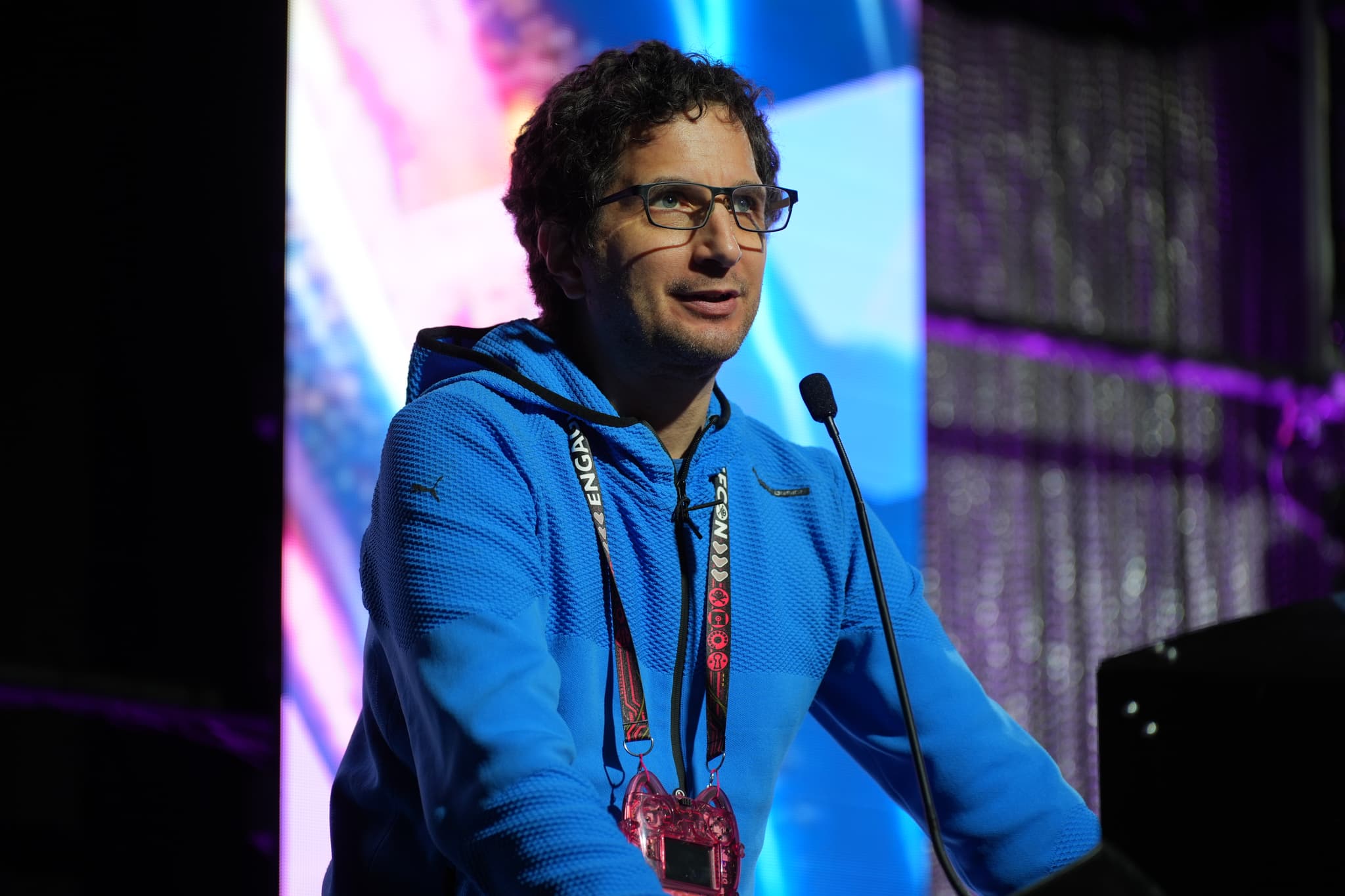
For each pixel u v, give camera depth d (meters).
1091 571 9.80
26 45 7.22
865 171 7.77
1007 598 9.48
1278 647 2.71
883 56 7.89
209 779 6.63
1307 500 10.60
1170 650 2.74
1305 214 10.65
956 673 3.43
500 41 6.86
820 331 7.54
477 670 2.74
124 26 7.11
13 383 7.10
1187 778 2.63
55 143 7.18
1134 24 10.40
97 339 7.07
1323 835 2.49
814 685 3.35
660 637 3.16
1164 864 2.63
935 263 9.42
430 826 2.72
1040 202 9.89
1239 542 10.40
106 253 7.10
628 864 2.50
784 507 3.42
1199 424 10.38
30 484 7.03
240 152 6.86
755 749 3.22
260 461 6.73
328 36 6.53
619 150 3.15
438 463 2.97
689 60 3.25
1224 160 10.58
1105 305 10.05
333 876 3.34
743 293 3.15
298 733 6.15
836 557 3.41
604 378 3.27
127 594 6.89
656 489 3.19
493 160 6.77
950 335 9.45
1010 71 9.88
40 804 6.73
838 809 7.26
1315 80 10.64
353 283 6.46
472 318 6.64
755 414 7.31
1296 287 10.69
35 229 7.16
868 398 7.60
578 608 3.05
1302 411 10.66
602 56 3.31
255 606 6.70
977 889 3.31
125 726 6.75
